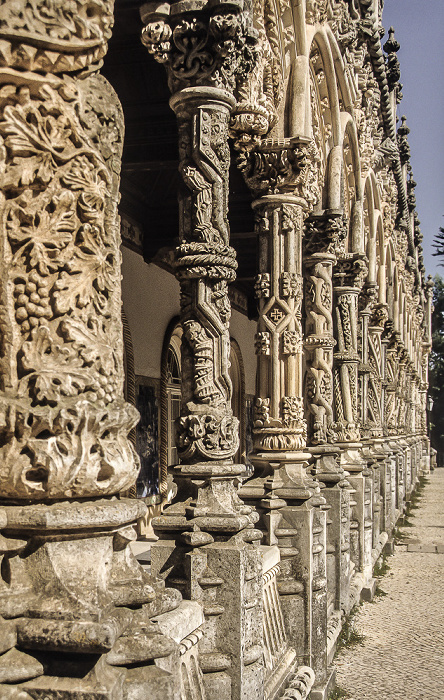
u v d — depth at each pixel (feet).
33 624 6.86
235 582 13.84
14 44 6.98
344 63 31.96
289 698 18.03
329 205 29.53
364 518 37.50
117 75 23.75
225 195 15.06
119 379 7.72
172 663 7.77
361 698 23.39
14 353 7.09
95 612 6.89
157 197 34.68
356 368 37.45
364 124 37.86
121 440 7.57
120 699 6.98
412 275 90.68
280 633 20.57
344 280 37.19
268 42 21.02
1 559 7.07
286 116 22.50
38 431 7.00
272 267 22.89
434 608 35.40
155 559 14.12
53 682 6.81
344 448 37.35
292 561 21.36
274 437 22.66
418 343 116.67
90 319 7.45
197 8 14.61
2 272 7.07
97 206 7.50
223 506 14.46
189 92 14.67
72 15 7.16
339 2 29.91
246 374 59.06
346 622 29.96
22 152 7.06
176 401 42.70
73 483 7.07
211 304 14.84
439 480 130.72
